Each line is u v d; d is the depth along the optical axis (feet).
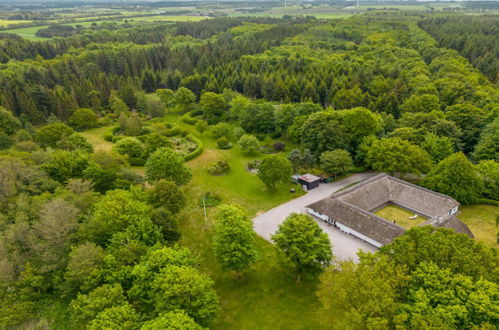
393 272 110.52
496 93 360.07
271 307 143.95
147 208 169.17
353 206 194.90
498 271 106.01
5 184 181.27
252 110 352.69
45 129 293.43
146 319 121.49
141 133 345.72
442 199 201.67
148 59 570.05
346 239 187.01
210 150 319.27
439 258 112.57
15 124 325.42
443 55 529.45
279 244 151.53
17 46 560.20
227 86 463.83
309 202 228.43
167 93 441.68
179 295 117.80
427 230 129.29
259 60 533.55
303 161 261.03
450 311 94.27
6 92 365.61
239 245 146.61
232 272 163.84
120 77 481.05
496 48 547.90
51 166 219.41
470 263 107.65
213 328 133.80
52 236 148.15
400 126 297.74
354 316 99.35
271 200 232.32
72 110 383.24
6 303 135.64
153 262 131.34
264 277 160.66
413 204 210.18
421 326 89.76
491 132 260.42
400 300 109.19
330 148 264.52
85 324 121.29
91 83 438.40
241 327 134.82
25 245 156.87
